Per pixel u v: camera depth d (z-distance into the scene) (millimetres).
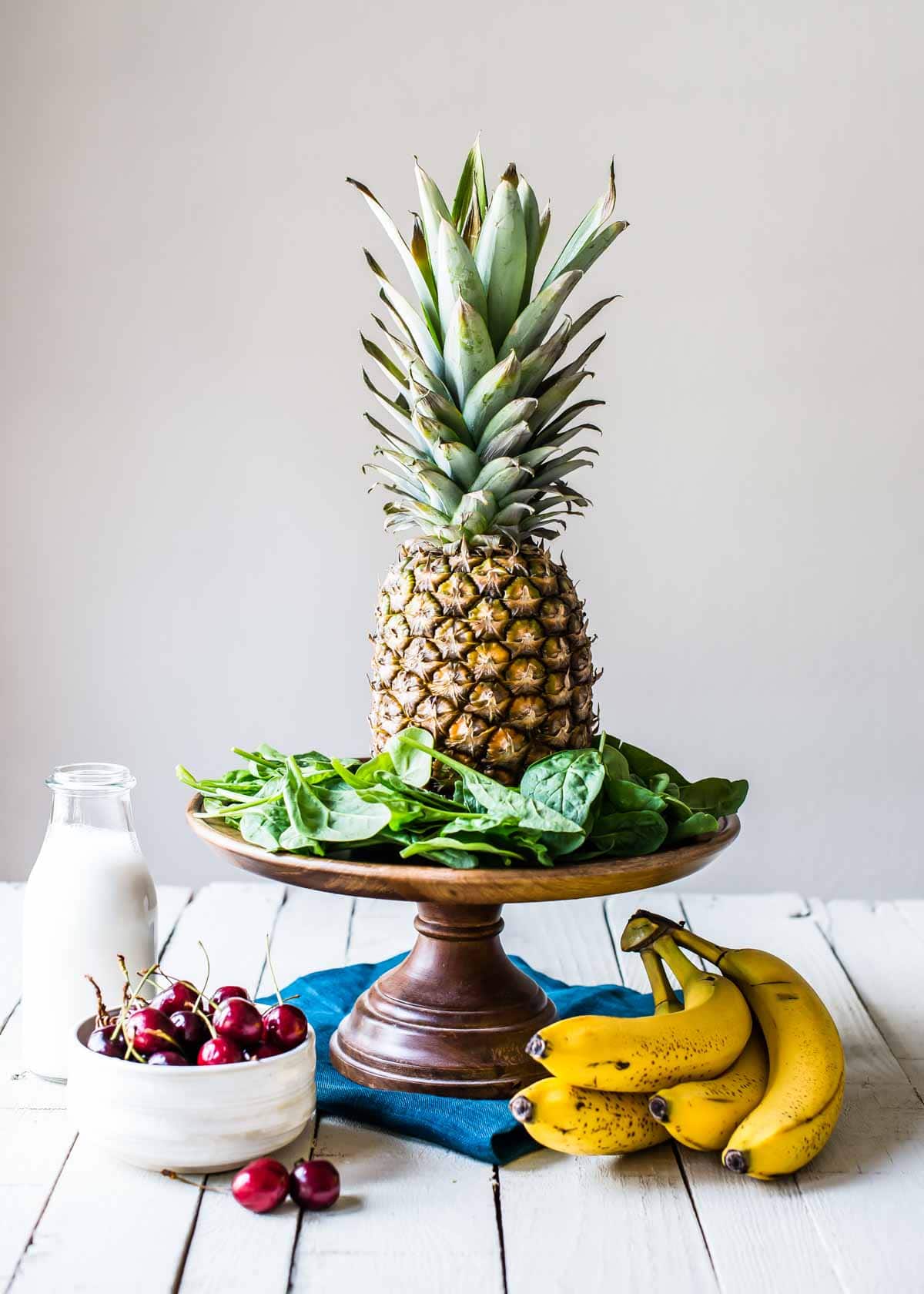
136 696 2664
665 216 2543
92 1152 1024
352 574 2629
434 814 1100
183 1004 1057
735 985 1152
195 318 2584
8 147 2549
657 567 2623
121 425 2605
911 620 2627
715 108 2521
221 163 2555
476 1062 1141
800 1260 883
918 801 2668
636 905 1799
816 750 2664
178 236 2568
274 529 2621
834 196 2535
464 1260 875
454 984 1201
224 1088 964
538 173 2535
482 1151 1013
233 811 1184
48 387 2596
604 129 2527
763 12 2504
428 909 1229
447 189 2547
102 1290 829
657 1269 869
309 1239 897
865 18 2500
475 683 1190
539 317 1221
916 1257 890
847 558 2615
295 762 1202
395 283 2574
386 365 1303
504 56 2520
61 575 2635
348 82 2535
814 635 2635
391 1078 1144
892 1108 1136
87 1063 980
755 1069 1069
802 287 2557
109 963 1166
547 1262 875
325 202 2559
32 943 1166
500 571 1215
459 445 1218
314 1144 1055
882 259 2547
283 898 1792
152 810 2689
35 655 2650
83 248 2570
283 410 2598
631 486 2605
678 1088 997
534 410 1210
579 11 2510
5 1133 1057
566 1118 978
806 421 2586
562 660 1223
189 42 2531
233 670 2658
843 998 1413
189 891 1825
